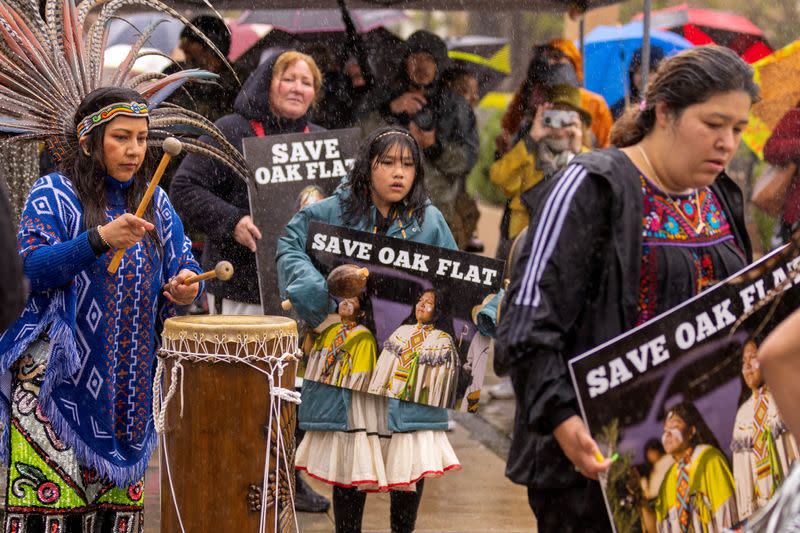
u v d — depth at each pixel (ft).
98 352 18.92
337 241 21.99
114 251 18.88
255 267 27.22
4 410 18.92
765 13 59.93
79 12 20.40
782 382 10.47
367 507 26.91
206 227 26.84
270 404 18.49
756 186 34.37
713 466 13.98
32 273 18.06
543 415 13.75
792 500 11.39
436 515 26.27
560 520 14.76
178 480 18.67
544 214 14.11
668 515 13.89
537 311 13.75
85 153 19.07
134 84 20.80
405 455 21.83
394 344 21.91
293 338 19.02
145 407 19.65
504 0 37.29
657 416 13.80
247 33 43.19
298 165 26.16
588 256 13.97
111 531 19.80
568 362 13.88
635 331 13.71
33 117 19.45
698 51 14.17
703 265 14.61
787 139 33.71
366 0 35.94
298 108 27.50
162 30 38.70
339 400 21.75
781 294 14.07
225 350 18.22
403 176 21.93
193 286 19.45
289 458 19.07
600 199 14.06
